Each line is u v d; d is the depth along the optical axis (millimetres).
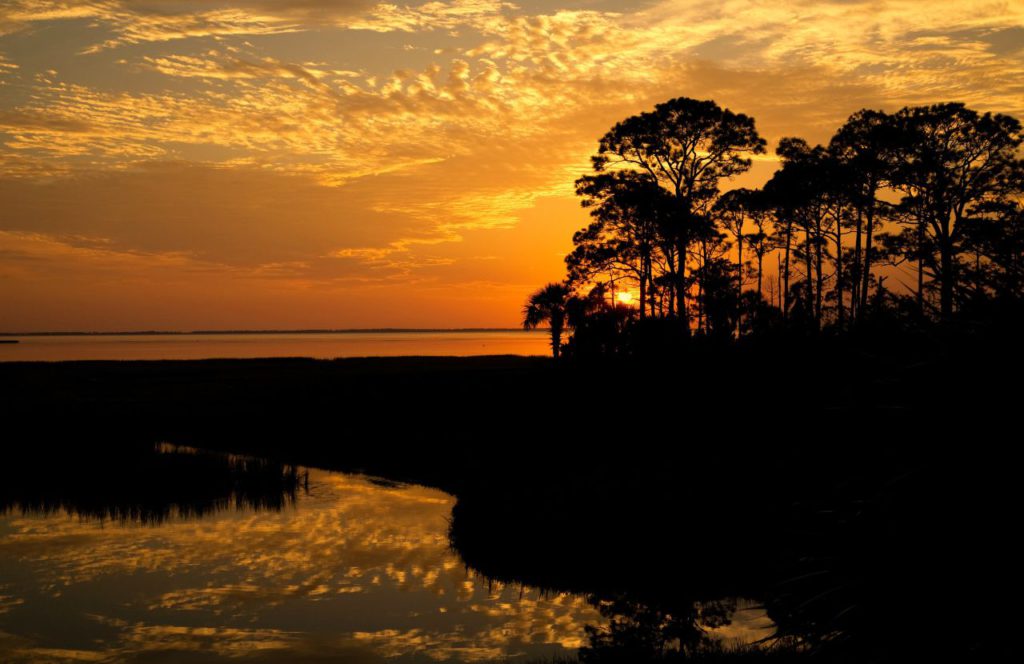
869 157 42281
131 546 20094
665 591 14703
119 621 14398
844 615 4531
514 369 72938
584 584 15789
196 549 19781
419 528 22188
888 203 43469
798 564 5551
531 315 54188
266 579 17109
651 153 48312
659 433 28250
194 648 13094
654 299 49312
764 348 29844
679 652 11797
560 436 31531
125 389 61906
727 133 46938
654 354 34312
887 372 4867
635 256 48906
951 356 4516
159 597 15844
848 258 45219
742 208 50281
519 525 19969
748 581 14758
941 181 39125
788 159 48875
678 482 21266
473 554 18656
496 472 27906
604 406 32656
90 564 18312
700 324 45219
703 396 29969
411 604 15359
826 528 5020
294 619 14523
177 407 50500
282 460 34938
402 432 40406
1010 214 36062
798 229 50469
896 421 4648
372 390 56719
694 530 17234
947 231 38375
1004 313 4484
